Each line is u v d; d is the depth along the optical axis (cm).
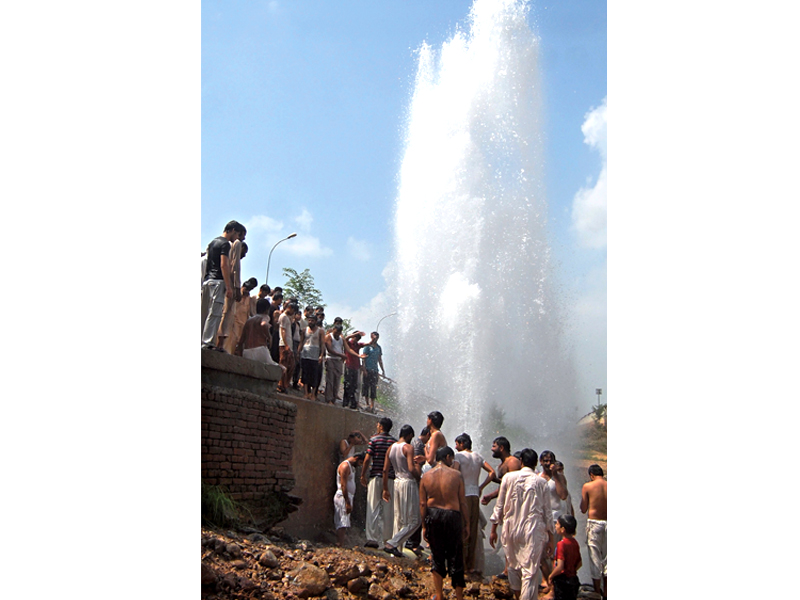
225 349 902
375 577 815
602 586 926
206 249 907
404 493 905
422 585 832
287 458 940
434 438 888
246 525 858
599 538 927
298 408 969
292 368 1040
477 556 881
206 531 803
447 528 775
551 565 833
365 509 1034
